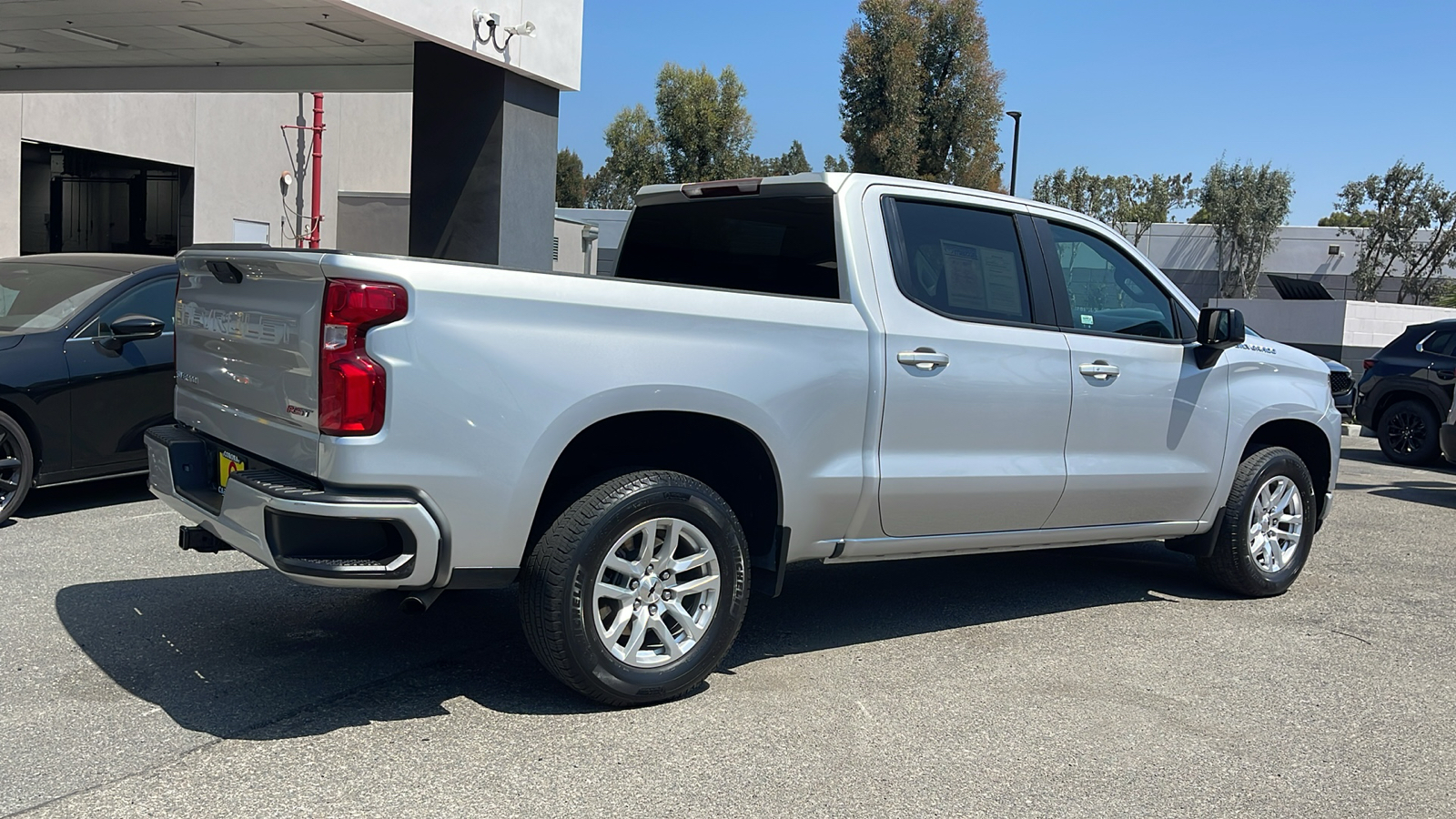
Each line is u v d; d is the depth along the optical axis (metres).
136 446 6.82
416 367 3.27
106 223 16.75
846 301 4.30
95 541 5.95
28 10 11.39
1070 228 5.09
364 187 23.47
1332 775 3.52
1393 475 11.33
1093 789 3.35
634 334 3.68
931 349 4.43
